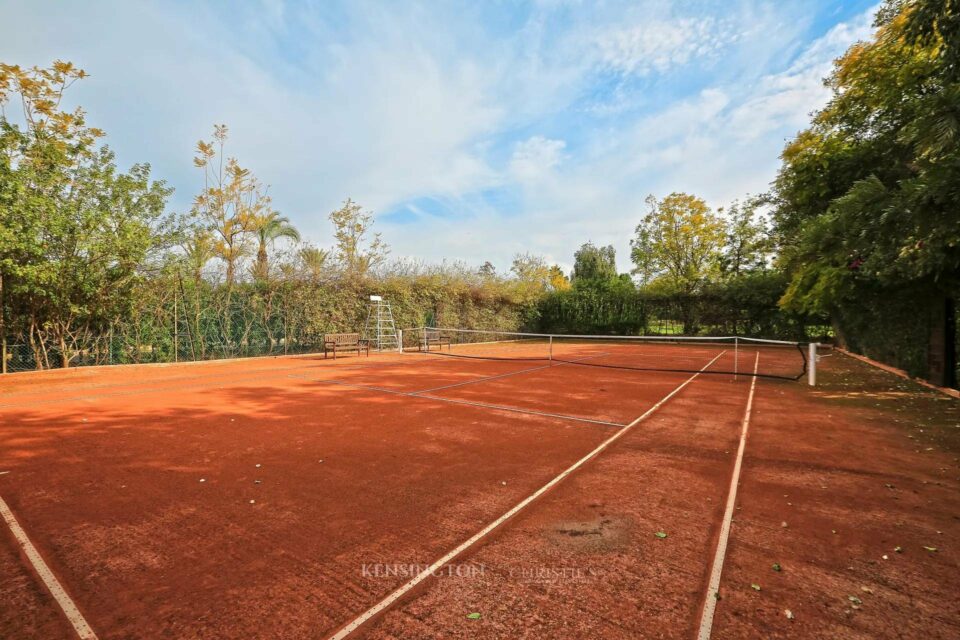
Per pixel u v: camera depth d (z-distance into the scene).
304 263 19.31
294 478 4.38
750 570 2.80
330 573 2.75
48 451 5.24
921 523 3.43
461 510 3.67
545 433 6.06
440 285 25.03
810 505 3.76
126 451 5.24
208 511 3.65
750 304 26.17
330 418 6.93
